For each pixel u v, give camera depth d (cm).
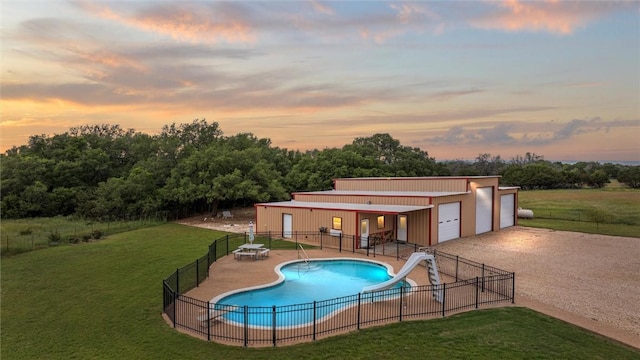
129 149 5972
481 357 920
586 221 3812
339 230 2514
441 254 2041
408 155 7862
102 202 3997
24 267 1986
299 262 2041
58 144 5538
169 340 1043
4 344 1057
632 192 7462
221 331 1099
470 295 1421
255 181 4425
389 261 2028
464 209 2875
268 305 1376
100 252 2356
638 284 1609
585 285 1591
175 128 6166
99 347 1021
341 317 1197
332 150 6556
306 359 920
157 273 1816
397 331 1072
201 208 4800
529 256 2166
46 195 4306
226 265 1961
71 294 1510
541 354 938
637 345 1024
